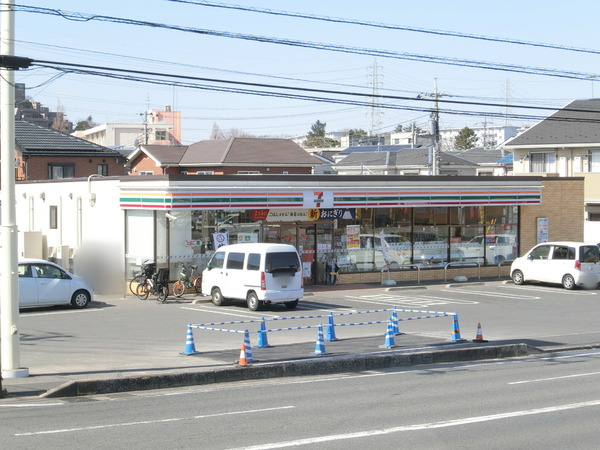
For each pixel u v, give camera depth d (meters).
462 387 14.07
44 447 9.30
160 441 9.66
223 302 27.03
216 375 15.02
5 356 14.49
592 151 52.19
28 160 48.75
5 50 13.94
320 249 33.06
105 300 28.77
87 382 13.60
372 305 27.56
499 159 78.31
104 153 51.31
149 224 29.23
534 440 9.86
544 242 37.28
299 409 11.93
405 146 83.56
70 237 33.38
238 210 30.38
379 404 12.36
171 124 120.50
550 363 17.33
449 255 36.31
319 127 168.25
